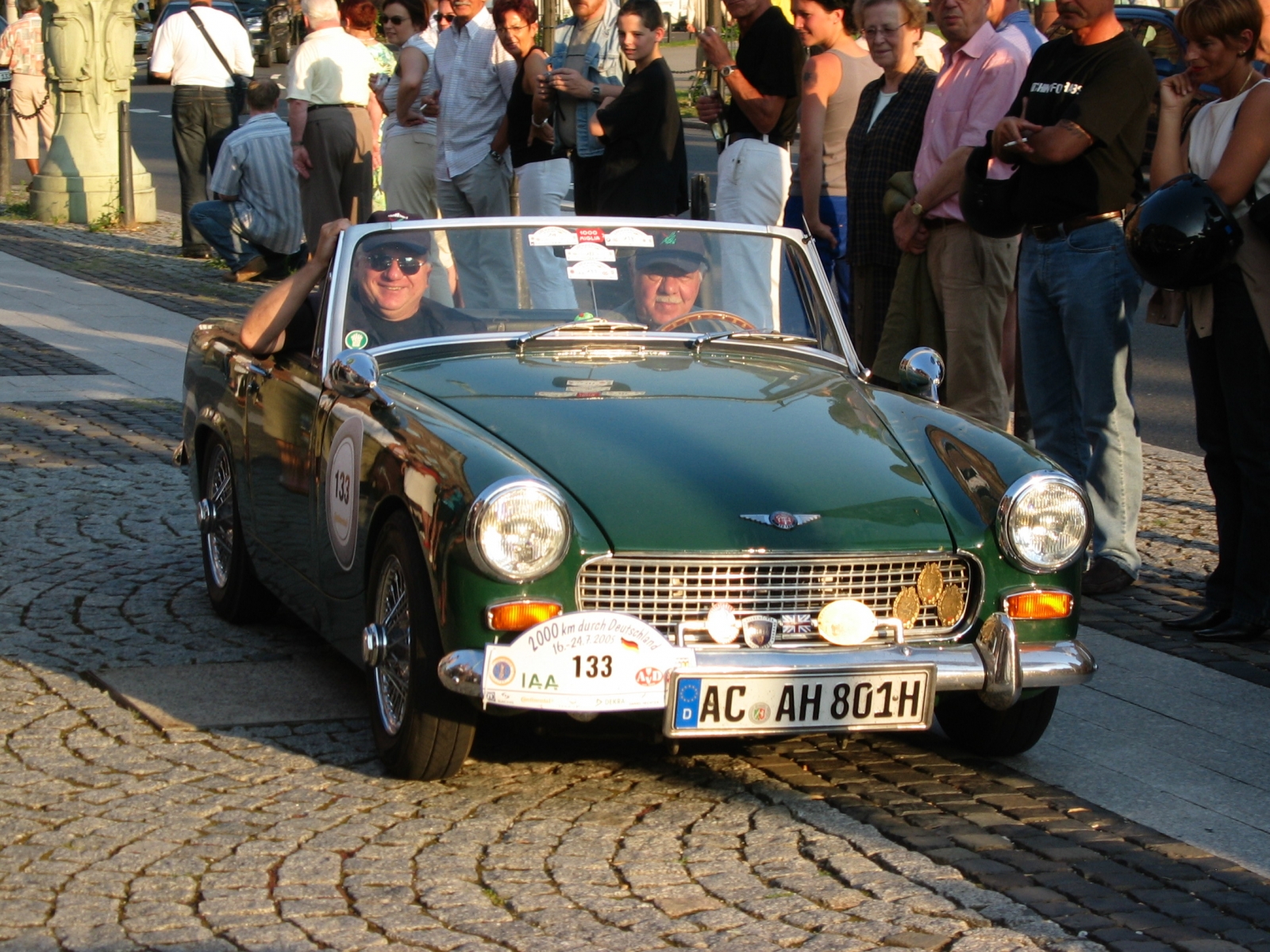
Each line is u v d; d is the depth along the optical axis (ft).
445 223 17.63
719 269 17.98
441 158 35.55
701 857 12.73
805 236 18.52
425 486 13.50
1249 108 18.31
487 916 11.61
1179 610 20.57
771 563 13.30
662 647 12.98
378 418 14.93
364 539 14.69
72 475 26.45
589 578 13.12
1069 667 13.94
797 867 12.57
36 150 66.23
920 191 22.26
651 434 14.38
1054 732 16.11
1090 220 20.51
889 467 14.46
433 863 12.51
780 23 28.25
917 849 13.01
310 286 17.67
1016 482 14.01
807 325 18.03
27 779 14.10
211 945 11.09
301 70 40.11
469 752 14.57
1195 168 19.26
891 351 23.24
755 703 13.12
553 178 32.94
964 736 15.43
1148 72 20.13
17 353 37.04
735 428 14.73
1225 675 18.02
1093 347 20.75
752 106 28.30
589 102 30.14
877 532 13.56
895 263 24.34
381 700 14.55
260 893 11.92
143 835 12.94
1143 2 67.15
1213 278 18.45
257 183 45.73
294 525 16.87
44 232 58.34
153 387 33.94
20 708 15.98
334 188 40.83
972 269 22.25
